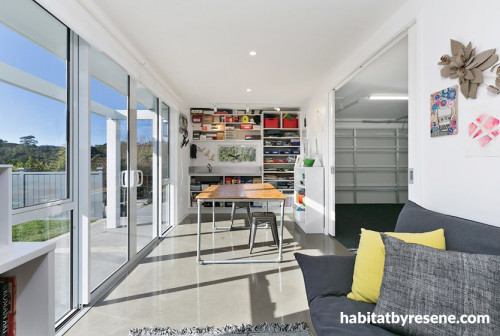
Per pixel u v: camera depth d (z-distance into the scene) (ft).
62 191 6.72
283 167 22.59
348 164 26.07
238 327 6.18
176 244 12.80
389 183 26.22
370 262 4.66
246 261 10.42
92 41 7.36
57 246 6.54
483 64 5.01
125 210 9.99
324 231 14.93
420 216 5.18
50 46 6.29
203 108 21.39
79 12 6.75
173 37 9.35
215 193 11.72
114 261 9.33
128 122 10.12
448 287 3.49
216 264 10.23
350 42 9.87
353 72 11.21
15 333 3.60
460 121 5.59
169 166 16.65
